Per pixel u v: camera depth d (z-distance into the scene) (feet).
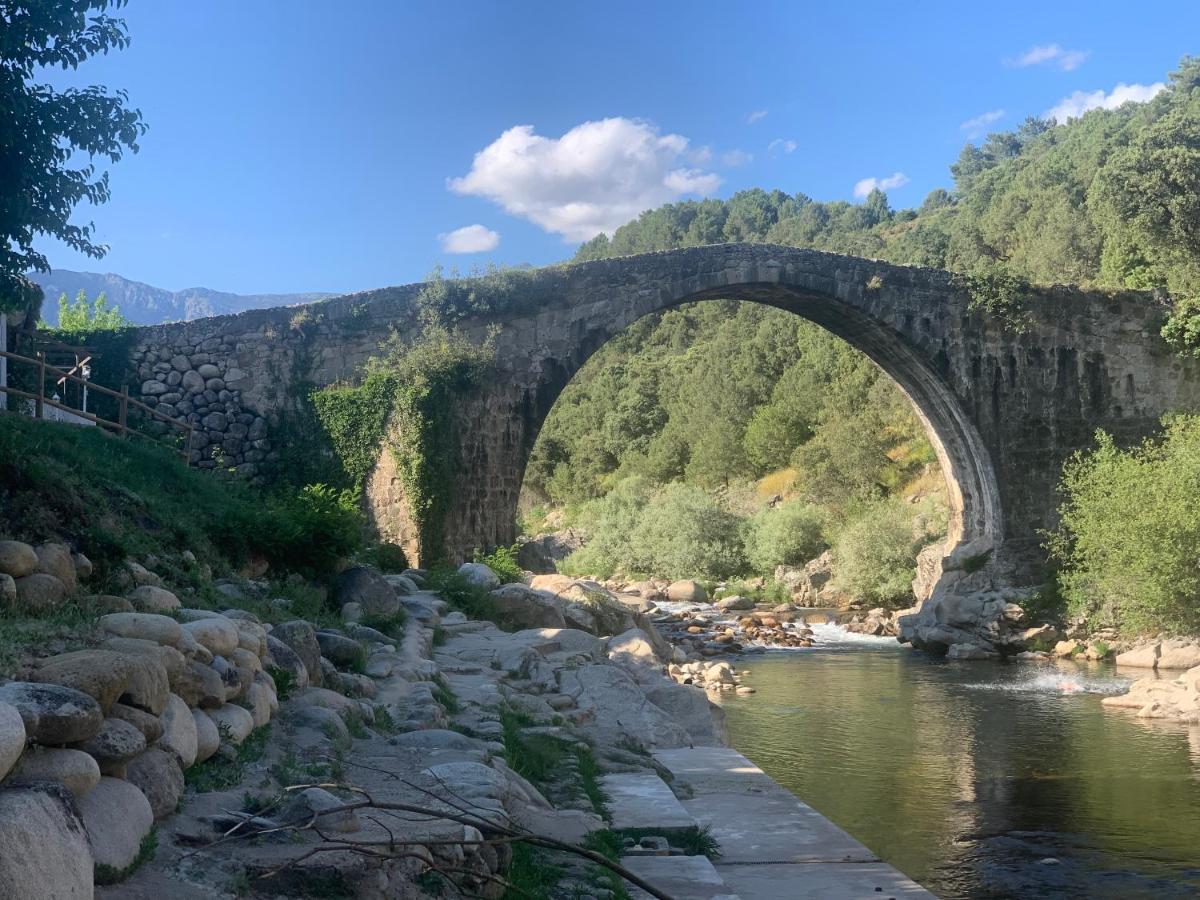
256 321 88.99
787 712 67.67
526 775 28.81
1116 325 110.22
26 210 33.96
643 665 52.65
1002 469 107.55
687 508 174.29
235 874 15.02
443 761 24.18
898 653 100.22
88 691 15.79
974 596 102.78
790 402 221.25
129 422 86.22
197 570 36.17
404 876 16.40
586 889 20.58
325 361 89.15
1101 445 109.50
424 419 85.46
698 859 24.75
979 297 106.83
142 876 14.26
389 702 31.37
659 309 97.55
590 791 29.17
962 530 112.68
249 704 22.93
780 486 213.25
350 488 86.43
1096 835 39.37
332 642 33.73
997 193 308.81
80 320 172.96
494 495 90.99
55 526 31.60
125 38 34.53
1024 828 40.40
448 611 54.29
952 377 106.63
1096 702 70.03
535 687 41.27
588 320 95.09
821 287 102.47
